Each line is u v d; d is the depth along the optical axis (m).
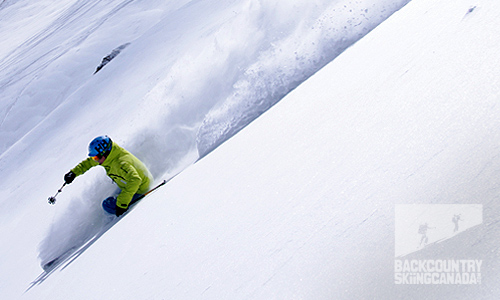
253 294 1.28
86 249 3.51
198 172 3.06
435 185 1.16
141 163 4.29
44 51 30.03
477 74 1.48
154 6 23.84
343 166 1.62
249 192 2.03
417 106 1.61
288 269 1.28
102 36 22.83
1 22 65.38
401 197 1.22
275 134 2.55
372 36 3.08
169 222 2.47
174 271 1.82
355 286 1.02
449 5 2.35
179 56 9.45
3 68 33.78
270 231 1.56
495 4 1.85
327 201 1.47
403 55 2.17
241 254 1.55
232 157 2.76
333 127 2.01
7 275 4.70
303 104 2.70
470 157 1.15
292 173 1.88
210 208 2.21
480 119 1.26
